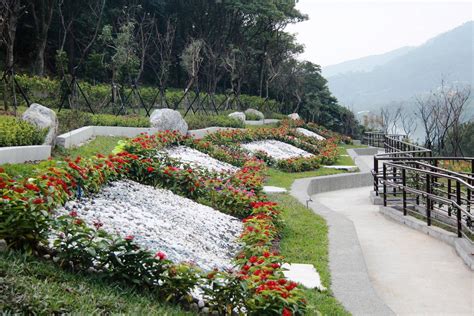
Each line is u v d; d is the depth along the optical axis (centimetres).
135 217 811
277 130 2791
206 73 4131
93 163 927
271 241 900
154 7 4394
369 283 676
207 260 723
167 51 4088
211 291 534
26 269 494
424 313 632
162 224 824
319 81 5356
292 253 832
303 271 731
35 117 1252
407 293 707
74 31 3822
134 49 3659
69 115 1748
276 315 516
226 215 1052
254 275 549
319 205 1291
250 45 4853
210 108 3503
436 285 738
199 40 4038
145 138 1295
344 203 1563
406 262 857
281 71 4850
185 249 734
